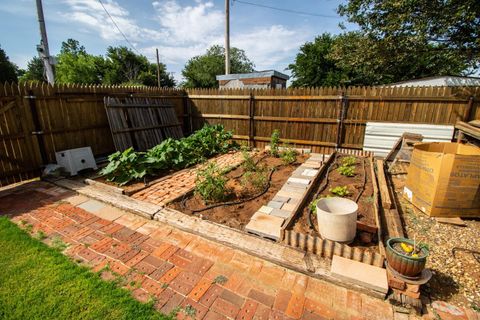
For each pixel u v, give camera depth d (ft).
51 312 6.37
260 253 8.57
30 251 8.77
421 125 19.63
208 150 22.81
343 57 34.55
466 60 26.12
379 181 14.74
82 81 97.45
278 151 22.90
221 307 6.60
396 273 6.98
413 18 22.20
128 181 15.40
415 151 12.70
